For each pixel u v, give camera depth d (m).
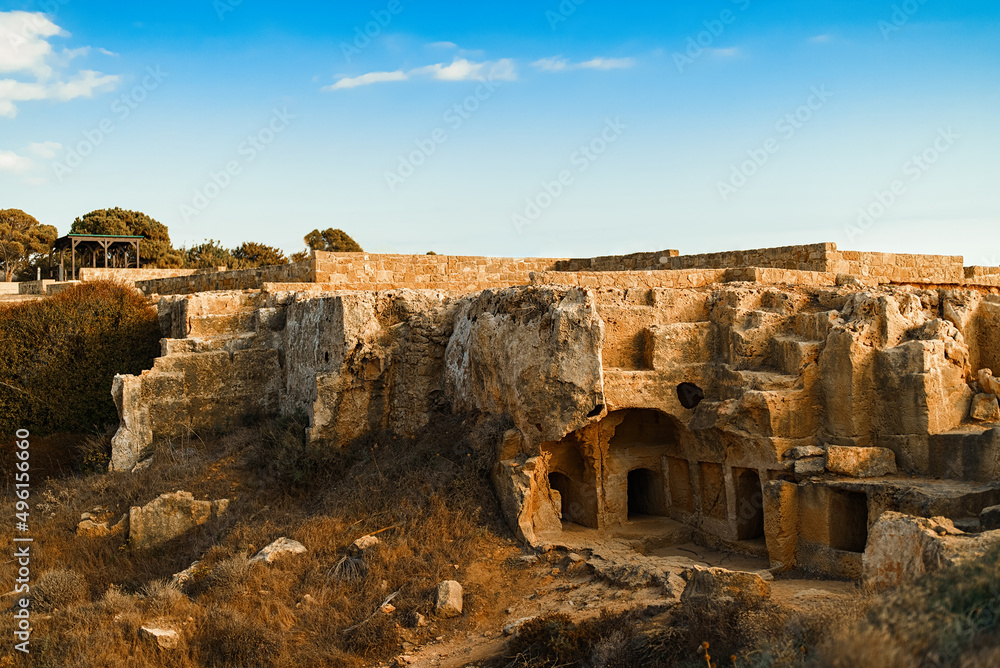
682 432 17.02
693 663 10.42
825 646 8.84
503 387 16.97
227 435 22.25
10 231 63.16
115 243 58.88
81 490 20.89
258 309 24.59
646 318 17.27
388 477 18.02
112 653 13.66
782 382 15.53
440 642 13.30
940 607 8.53
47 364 25.19
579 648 11.67
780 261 23.27
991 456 13.63
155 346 26.75
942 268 25.00
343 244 69.19
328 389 20.11
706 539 16.58
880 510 13.46
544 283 18.16
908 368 14.76
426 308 21.08
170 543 18.88
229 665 13.14
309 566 15.67
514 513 16.06
